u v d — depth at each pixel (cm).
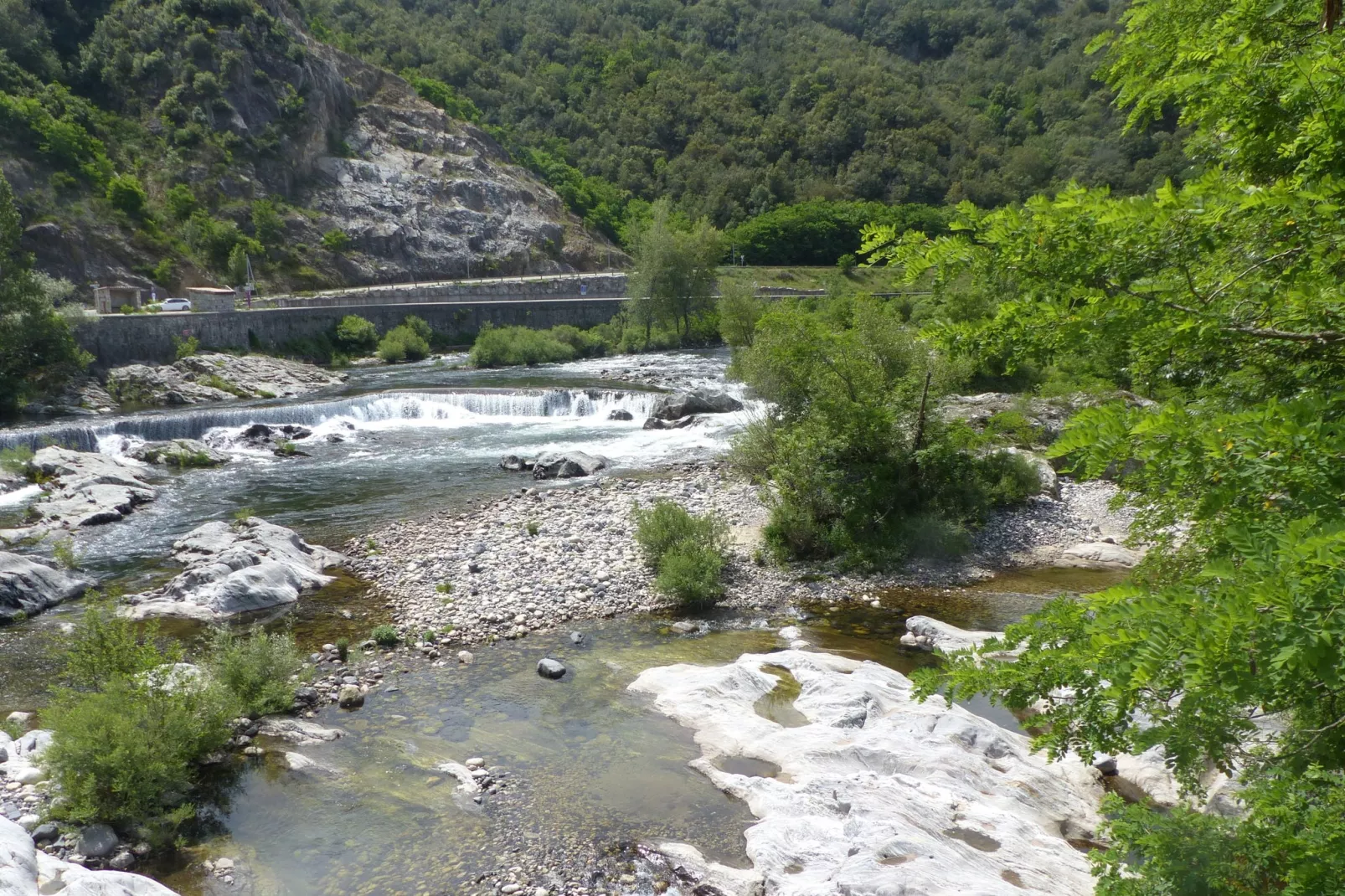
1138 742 408
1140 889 480
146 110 8612
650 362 5809
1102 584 1925
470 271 9819
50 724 1106
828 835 977
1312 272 455
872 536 2086
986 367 642
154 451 3175
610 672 1488
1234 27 593
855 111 15550
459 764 1196
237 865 992
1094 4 19962
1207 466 430
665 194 14125
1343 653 315
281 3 10281
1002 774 1116
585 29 18938
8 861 848
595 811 1080
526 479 2845
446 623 1706
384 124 10756
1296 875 393
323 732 1279
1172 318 464
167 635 1658
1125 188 11225
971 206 525
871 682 1367
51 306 4306
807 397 2388
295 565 1980
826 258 11631
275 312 5778
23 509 2573
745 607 1805
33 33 8331
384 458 3219
